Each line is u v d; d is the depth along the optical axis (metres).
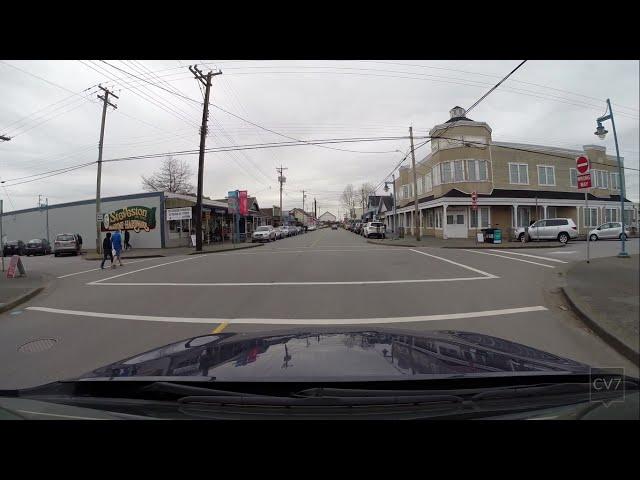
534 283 10.31
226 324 6.75
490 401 1.96
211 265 16.53
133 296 9.88
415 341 2.77
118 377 2.15
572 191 36.59
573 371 2.22
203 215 35.41
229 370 2.13
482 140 32.22
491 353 2.56
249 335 3.17
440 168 33.03
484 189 31.83
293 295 9.25
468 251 20.94
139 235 31.38
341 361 2.24
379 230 40.69
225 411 1.89
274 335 3.05
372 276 12.08
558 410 1.92
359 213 124.69
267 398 1.90
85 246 34.50
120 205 32.16
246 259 18.73
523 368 2.24
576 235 25.30
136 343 5.74
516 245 23.72
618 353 5.00
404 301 8.31
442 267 13.95
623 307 6.89
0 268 18.17
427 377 2.00
